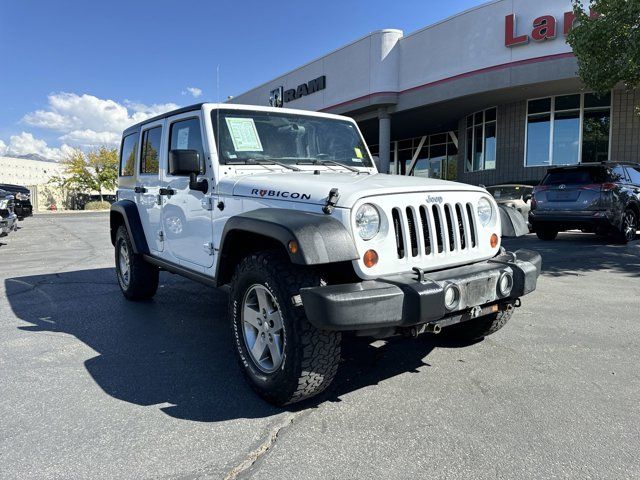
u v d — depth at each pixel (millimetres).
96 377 3484
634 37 9016
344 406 3010
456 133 22828
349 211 2732
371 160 4723
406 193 2990
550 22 14211
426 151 24734
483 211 3465
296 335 2758
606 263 7988
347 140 4648
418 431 2693
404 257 2932
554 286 6316
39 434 2680
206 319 5016
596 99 15695
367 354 3926
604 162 9992
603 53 9734
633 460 2402
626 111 15352
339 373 3543
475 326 3996
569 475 2281
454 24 16344
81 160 46125
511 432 2676
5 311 5355
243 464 2389
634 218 10469
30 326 4770
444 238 3133
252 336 3236
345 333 2846
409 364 3697
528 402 3041
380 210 2848
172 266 4539
